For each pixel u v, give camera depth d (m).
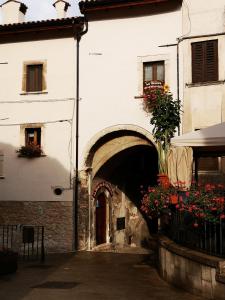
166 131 15.08
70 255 16.31
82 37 18.22
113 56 17.75
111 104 17.62
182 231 9.85
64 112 18.25
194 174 15.19
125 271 12.34
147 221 23.91
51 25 18.28
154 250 18.05
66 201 18.05
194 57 16.55
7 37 19.16
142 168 23.33
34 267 13.21
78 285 10.06
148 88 16.81
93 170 18.41
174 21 16.95
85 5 17.69
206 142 10.46
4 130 18.95
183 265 9.28
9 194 18.73
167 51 16.95
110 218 20.22
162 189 10.85
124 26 17.67
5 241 18.12
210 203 8.51
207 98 16.17
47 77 18.59
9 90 19.02
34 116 18.62
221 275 7.62
